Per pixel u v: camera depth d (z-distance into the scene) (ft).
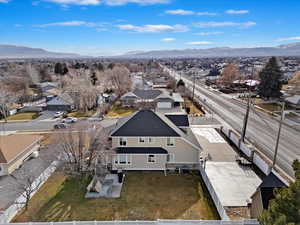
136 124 83.30
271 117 151.64
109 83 250.37
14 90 217.77
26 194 61.21
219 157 92.68
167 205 62.08
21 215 57.06
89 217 56.85
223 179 75.87
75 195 66.54
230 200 64.64
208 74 440.04
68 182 73.87
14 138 92.79
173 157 82.53
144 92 207.82
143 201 63.82
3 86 211.41
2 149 81.10
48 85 262.88
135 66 570.05
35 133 124.98
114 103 205.36
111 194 67.05
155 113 86.79
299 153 94.07
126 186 71.92
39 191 68.33
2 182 74.43
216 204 60.44
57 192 67.92
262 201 50.85
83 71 286.87
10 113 169.07
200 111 172.45
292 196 35.68
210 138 114.32
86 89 184.44
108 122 143.13
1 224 48.60
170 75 392.68
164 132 81.20
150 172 81.20
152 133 81.05
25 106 187.62
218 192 68.39
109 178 76.89
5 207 60.95
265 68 204.54
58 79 305.94
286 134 117.91
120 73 239.91
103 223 49.96
